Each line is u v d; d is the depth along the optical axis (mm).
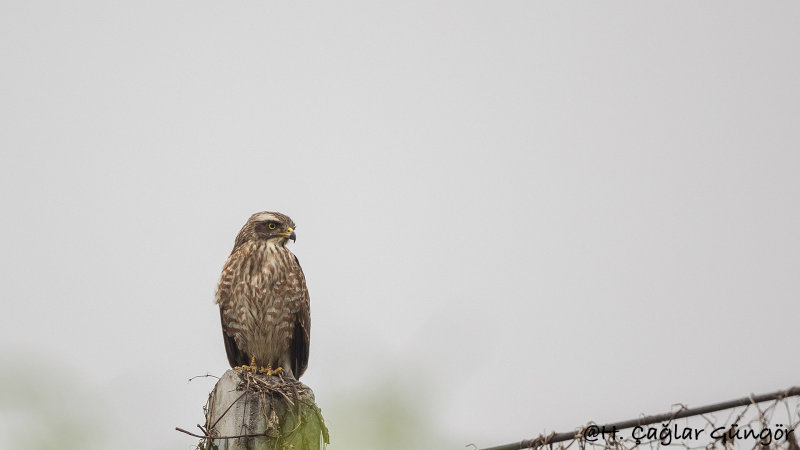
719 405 7770
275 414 11320
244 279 17703
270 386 11508
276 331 17844
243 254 17844
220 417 11500
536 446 9109
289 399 11359
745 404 7621
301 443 11312
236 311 17781
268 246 17953
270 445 11211
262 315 17719
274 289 17703
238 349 18234
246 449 11227
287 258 18000
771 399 7512
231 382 11656
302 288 18016
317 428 11453
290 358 18266
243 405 11422
